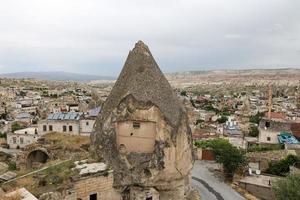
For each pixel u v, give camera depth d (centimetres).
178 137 3206
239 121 10469
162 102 3241
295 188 3791
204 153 6450
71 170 3080
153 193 3234
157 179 3167
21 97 17538
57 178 2959
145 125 3206
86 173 2947
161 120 3161
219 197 4541
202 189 4828
